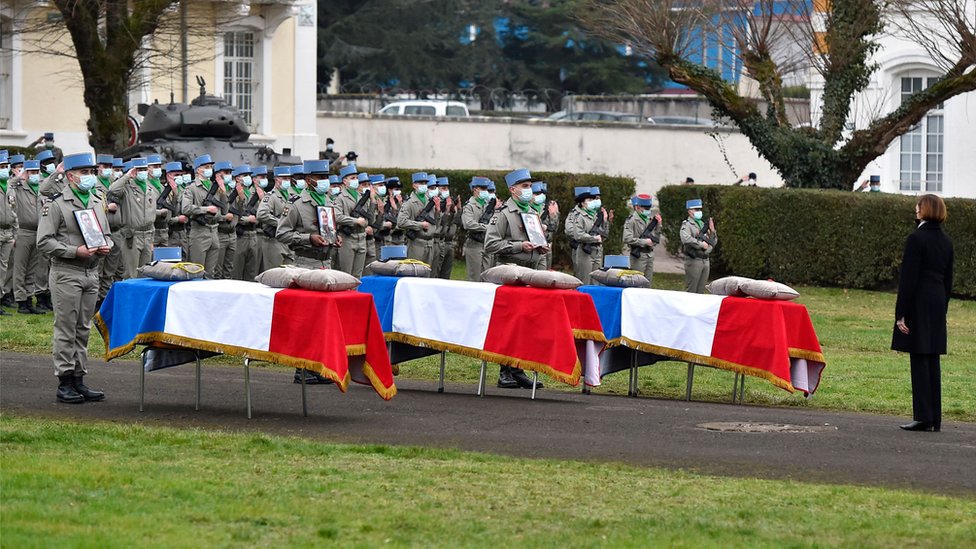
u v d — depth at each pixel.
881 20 40.72
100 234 16.58
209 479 12.29
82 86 43.78
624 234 29.77
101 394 16.98
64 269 16.45
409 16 75.12
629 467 13.61
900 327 16.14
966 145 44.50
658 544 10.48
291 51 47.97
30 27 40.59
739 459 14.25
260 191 28.69
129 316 16.14
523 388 19.45
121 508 11.02
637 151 53.00
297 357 15.36
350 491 12.02
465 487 12.33
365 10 74.56
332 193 26.80
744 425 16.38
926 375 16.14
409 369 20.83
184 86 41.22
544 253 20.41
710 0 41.03
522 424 16.09
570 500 11.95
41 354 21.05
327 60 73.12
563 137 52.53
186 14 40.12
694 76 39.91
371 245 29.20
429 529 10.80
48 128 43.50
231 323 15.66
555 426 16.02
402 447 14.27
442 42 75.62
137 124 42.59
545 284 17.81
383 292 18.59
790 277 36.91
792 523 11.34
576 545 10.41
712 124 55.75
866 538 10.91
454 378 20.19
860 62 39.88
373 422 16.02
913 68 44.53
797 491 12.63
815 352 18.12
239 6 45.03
